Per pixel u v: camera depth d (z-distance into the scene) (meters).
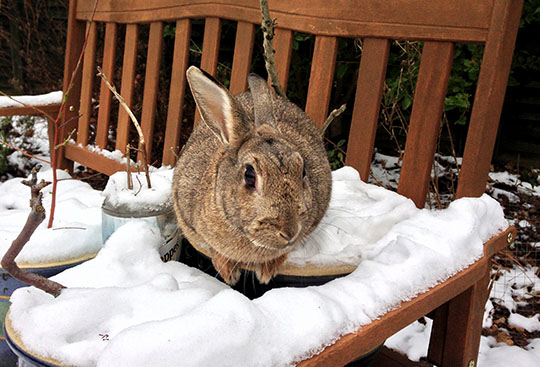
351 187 0.79
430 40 0.76
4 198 0.94
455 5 0.73
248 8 0.90
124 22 1.07
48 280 0.52
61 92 1.21
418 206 0.78
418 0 0.76
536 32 1.59
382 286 0.54
